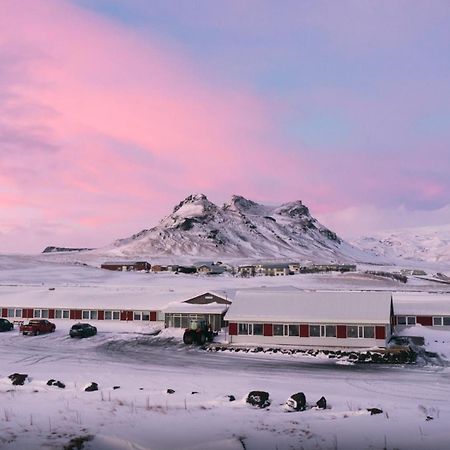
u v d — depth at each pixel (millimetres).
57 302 78500
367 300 58625
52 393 30328
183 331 66312
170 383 35156
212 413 26297
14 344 57344
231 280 158750
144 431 23219
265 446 21578
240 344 58125
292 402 27328
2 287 96812
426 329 66000
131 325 73000
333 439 22484
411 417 25891
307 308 58625
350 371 42875
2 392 30438
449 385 36438
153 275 174625
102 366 43906
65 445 21172
